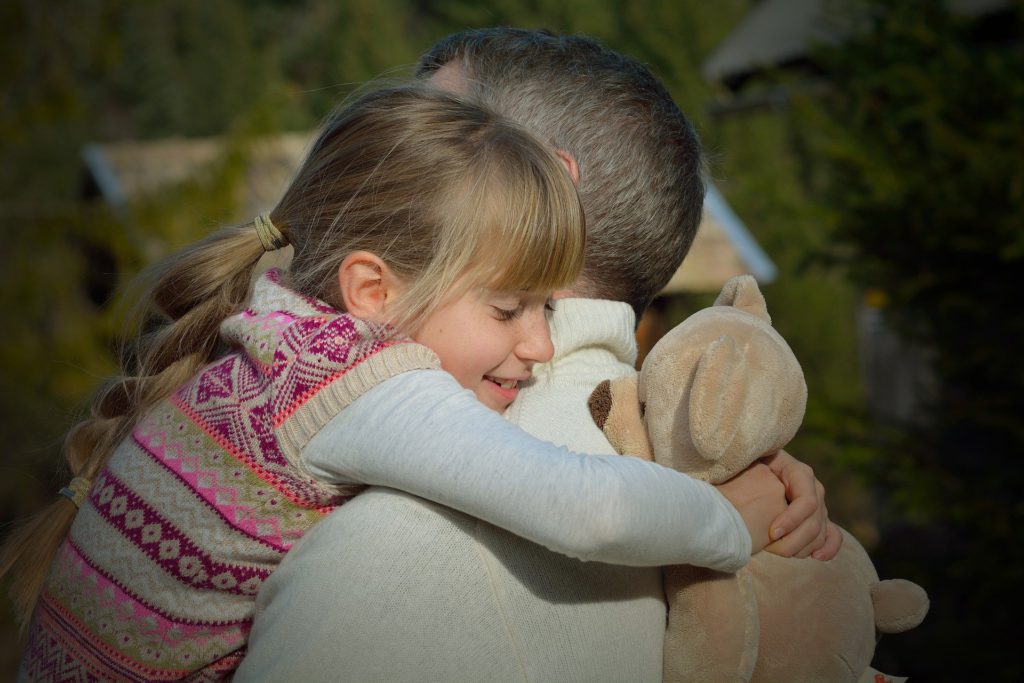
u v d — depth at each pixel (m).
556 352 2.02
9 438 10.75
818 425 6.58
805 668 1.69
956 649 6.01
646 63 2.51
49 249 10.62
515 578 1.67
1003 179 5.58
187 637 1.86
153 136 33.34
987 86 5.91
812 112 6.96
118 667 1.87
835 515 10.66
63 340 10.46
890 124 6.44
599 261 2.14
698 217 2.36
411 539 1.65
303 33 33.72
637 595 1.77
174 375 2.15
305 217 2.02
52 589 1.95
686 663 1.73
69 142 17.69
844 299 14.98
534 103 2.13
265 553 1.83
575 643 1.67
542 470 1.56
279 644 1.64
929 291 6.34
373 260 1.88
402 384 1.73
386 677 1.59
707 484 1.70
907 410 10.89
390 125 1.94
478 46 2.29
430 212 1.86
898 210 6.16
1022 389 6.08
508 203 1.84
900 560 6.56
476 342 1.87
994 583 5.75
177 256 2.21
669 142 2.20
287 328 1.85
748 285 1.95
